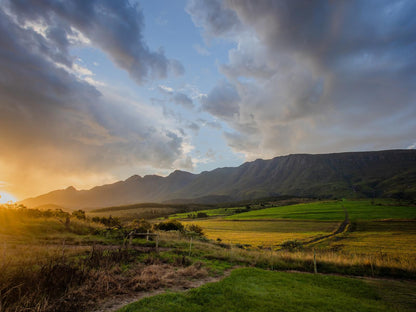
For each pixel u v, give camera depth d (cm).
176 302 952
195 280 1345
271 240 6488
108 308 884
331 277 1611
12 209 3078
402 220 9681
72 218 3538
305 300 1100
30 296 843
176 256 1897
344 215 12131
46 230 2669
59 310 816
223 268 1702
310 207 16450
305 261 2027
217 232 9012
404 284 1553
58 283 973
